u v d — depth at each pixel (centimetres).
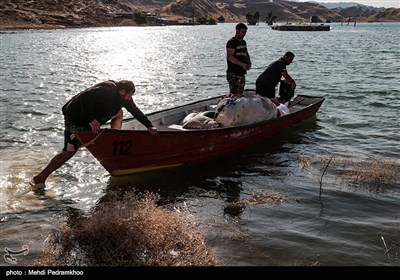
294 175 771
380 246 527
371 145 953
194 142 805
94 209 627
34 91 1670
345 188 708
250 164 835
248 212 619
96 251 495
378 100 1452
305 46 5072
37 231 555
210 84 1892
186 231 535
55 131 1033
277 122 980
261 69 2522
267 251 513
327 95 1575
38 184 698
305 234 555
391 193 689
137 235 504
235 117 895
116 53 3950
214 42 6106
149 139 740
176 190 703
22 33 9788
